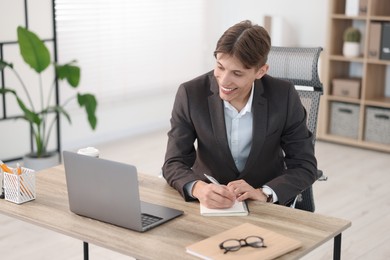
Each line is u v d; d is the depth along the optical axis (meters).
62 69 4.79
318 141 6.09
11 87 5.10
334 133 6.08
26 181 2.33
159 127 6.51
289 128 2.59
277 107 2.54
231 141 2.58
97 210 2.15
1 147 5.11
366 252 3.66
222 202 2.24
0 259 3.52
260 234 2.01
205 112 2.55
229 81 2.29
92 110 4.88
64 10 5.39
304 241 2.00
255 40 2.26
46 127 5.46
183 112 2.59
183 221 2.15
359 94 5.90
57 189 2.47
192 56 6.70
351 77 6.14
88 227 2.11
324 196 4.57
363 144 5.82
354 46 5.87
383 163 5.39
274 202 2.40
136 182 2.01
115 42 5.86
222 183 2.62
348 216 4.20
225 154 2.55
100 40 5.73
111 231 2.07
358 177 5.00
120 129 6.11
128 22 5.95
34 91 5.28
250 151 2.54
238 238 1.98
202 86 2.58
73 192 2.20
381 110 5.74
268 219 2.17
